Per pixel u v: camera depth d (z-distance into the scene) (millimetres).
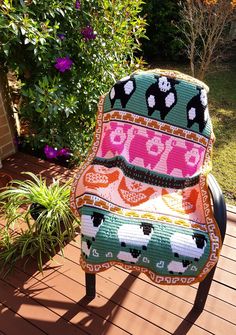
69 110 2311
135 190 1598
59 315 1580
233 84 3854
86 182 1516
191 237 1354
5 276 1748
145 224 1392
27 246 1851
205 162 1612
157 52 4359
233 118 3293
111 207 1439
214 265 1355
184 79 1640
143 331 1530
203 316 1595
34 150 2723
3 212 2074
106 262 1358
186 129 1623
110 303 1639
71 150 2596
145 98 1631
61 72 2375
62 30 2330
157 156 1653
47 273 1774
